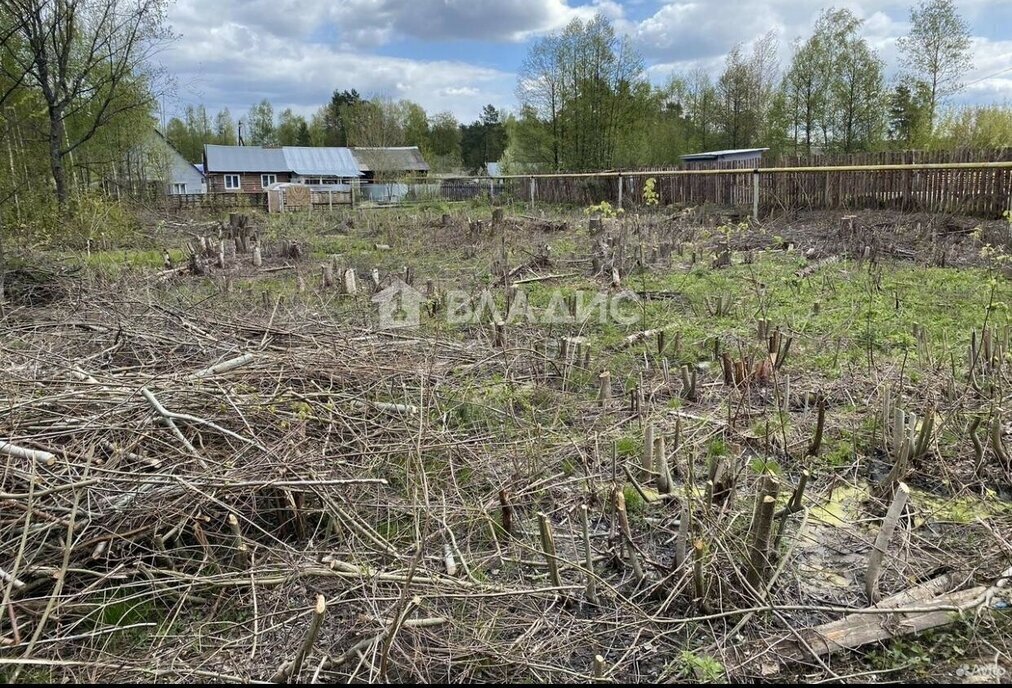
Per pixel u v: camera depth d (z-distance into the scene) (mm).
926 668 2039
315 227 13680
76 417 3033
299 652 1920
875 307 5836
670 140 26922
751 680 2014
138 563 2371
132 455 2816
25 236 10516
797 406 3844
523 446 3346
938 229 9961
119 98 15875
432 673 2053
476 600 2316
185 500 2594
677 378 4316
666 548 2623
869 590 2312
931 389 3820
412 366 4168
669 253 8797
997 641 2123
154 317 4742
